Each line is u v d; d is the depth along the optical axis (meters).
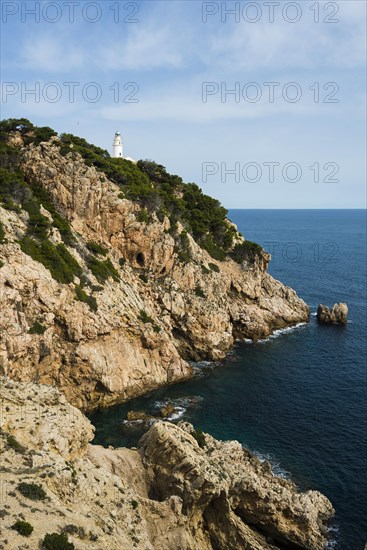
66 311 59.56
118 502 29.42
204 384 67.94
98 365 60.28
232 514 35.62
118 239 80.81
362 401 60.97
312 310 111.62
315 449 48.66
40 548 20.31
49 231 67.50
